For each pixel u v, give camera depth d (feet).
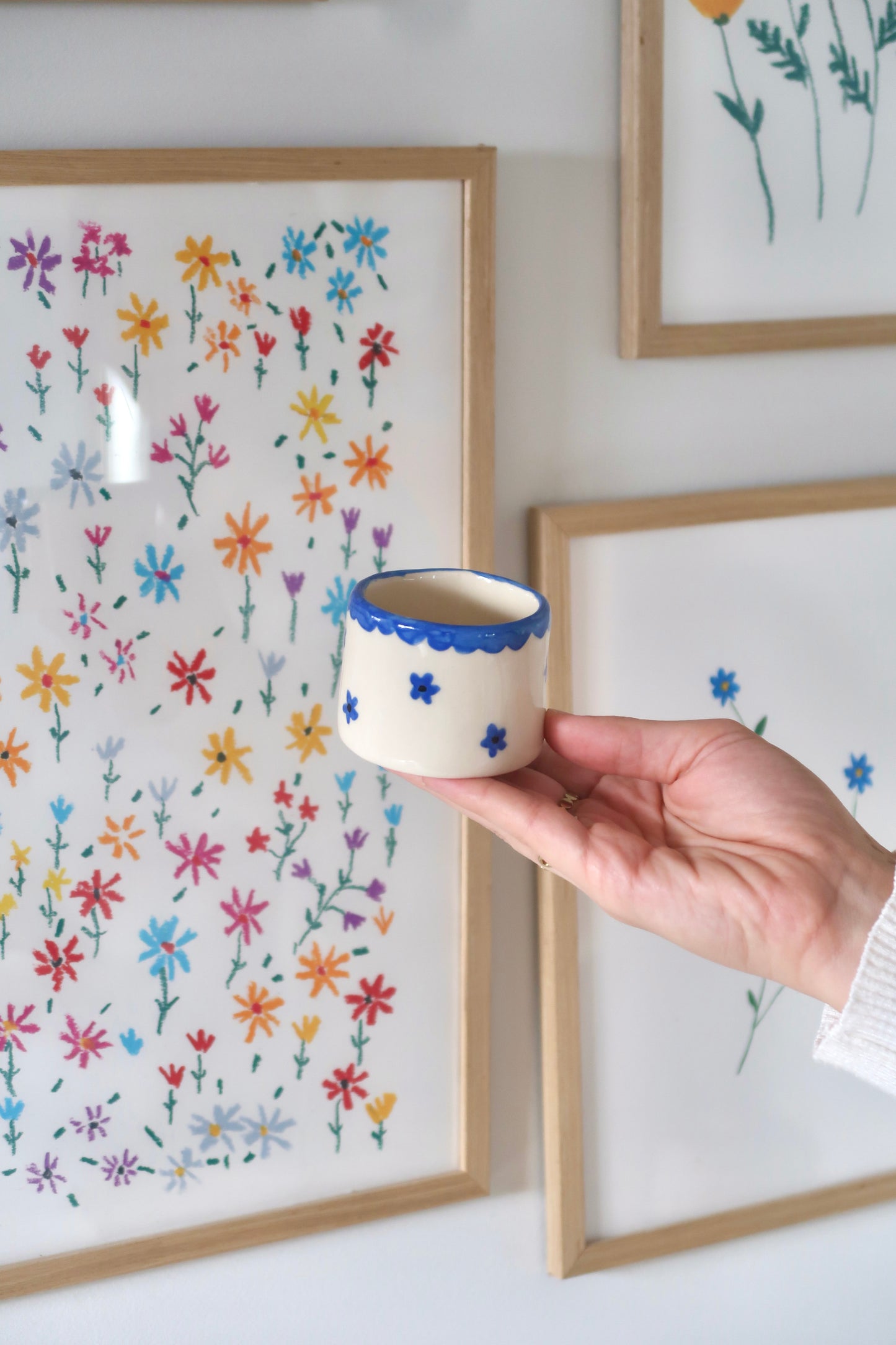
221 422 2.48
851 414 3.02
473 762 1.88
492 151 2.46
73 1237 2.78
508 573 2.81
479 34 2.51
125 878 2.64
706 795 2.23
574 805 2.35
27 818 2.56
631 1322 3.31
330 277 2.47
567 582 2.75
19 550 2.43
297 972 2.80
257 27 2.37
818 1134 3.29
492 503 2.65
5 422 2.36
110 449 2.43
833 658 3.06
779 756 2.21
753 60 2.63
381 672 1.87
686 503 2.83
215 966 2.74
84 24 2.28
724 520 2.87
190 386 2.45
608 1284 3.27
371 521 2.63
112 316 2.37
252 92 2.39
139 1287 2.91
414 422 2.60
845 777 3.14
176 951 2.71
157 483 2.48
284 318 2.46
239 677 2.62
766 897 1.98
